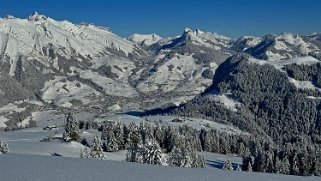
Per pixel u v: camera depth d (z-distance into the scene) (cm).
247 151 19875
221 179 4750
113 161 6519
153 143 11412
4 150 11675
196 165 13312
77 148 17012
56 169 4959
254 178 5028
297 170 15825
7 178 4172
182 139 17238
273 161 16312
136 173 4900
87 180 4241
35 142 18500
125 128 17775
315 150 17875
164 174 4928
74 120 18525
